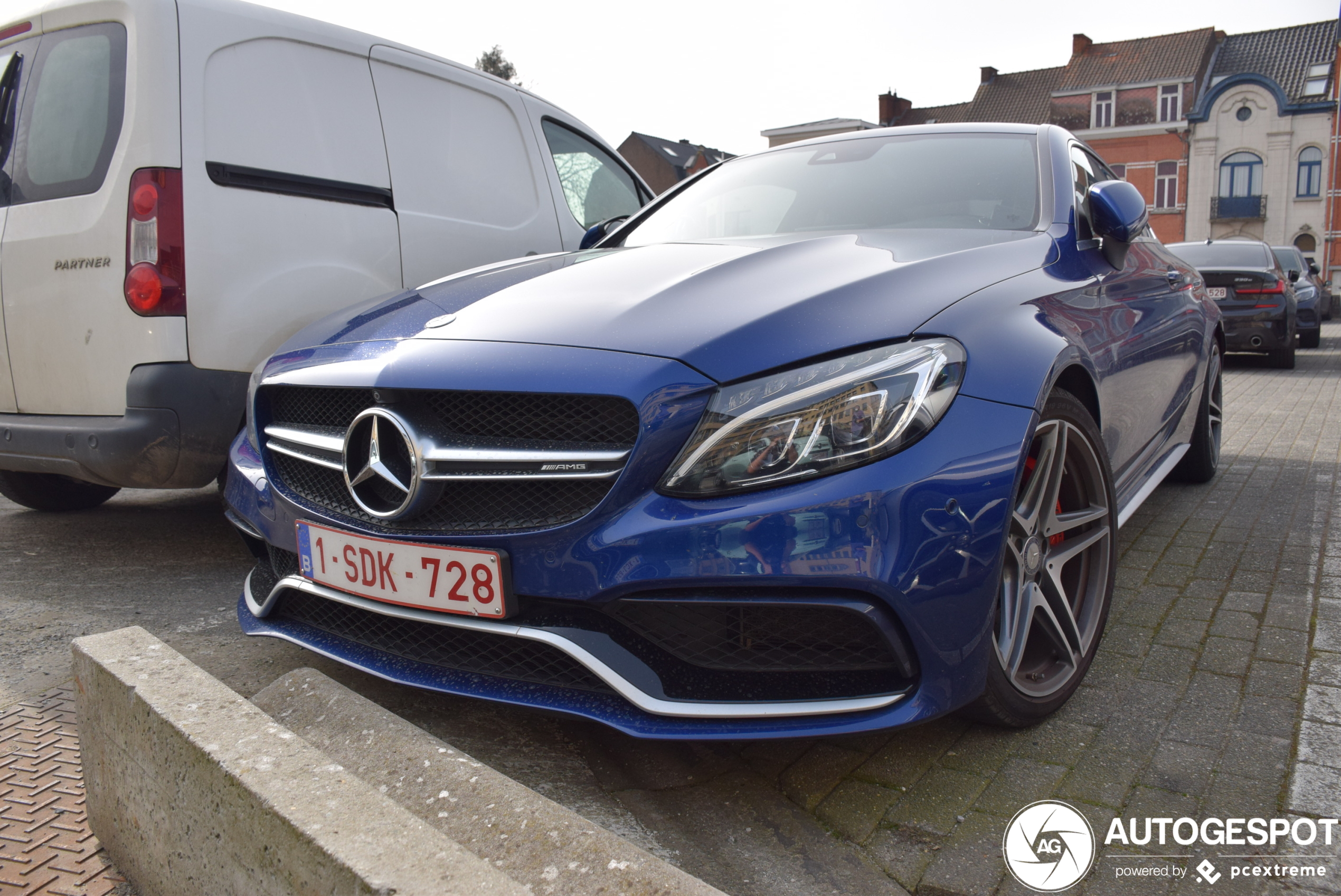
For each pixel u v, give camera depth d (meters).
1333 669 2.25
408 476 1.80
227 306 2.93
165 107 2.82
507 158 4.20
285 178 3.15
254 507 2.20
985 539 1.67
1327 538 3.33
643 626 1.70
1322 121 38.34
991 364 1.78
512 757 1.92
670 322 1.77
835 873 1.55
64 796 1.71
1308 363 10.74
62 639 2.52
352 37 3.48
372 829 1.14
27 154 3.09
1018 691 1.89
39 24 3.12
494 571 1.71
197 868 1.32
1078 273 2.42
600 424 1.69
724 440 1.62
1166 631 2.51
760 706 1.64
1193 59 40.44
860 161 2.97
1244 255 9.95
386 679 1.86
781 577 1.57
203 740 1.31
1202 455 4.09
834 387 1.63
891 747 1.93
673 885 1.29
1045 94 43.31
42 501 3.91
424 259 3.68
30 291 3.02
